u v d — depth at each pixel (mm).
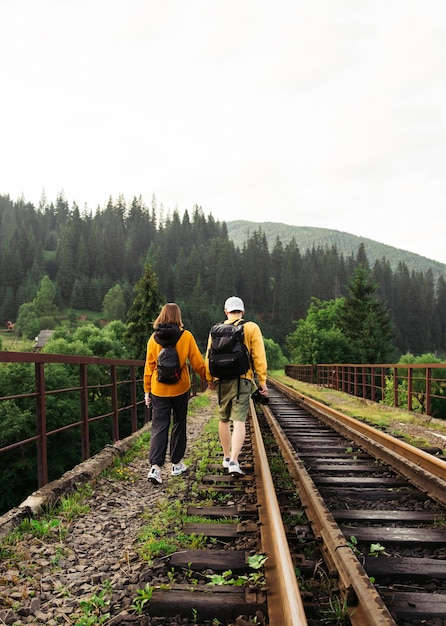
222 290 184375
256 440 6699
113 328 72938
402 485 5215
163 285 193000
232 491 4980
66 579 3188
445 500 4457
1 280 199500
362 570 2652
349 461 6367
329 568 2969
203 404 16594
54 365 27734
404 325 196000
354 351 61031
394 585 2932
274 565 2969
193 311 164000
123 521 4332
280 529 3148
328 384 30438
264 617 2590
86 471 5539
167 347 5234
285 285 183500
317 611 2547
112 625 2602
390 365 15078
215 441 8188
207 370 5297
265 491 4113
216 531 3836
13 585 3092
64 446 25828
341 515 4129
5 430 23953
